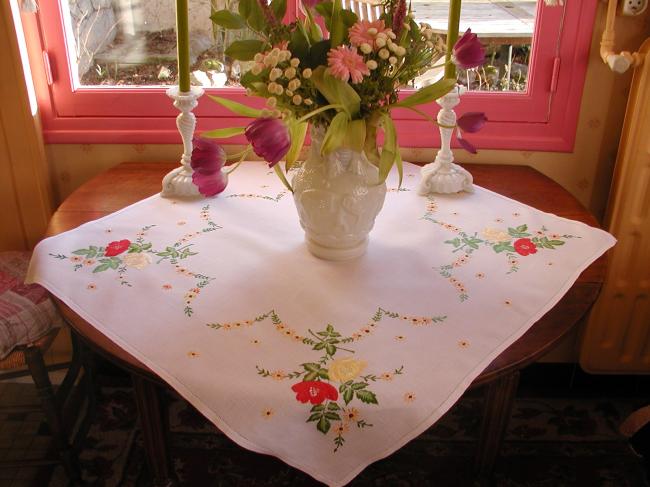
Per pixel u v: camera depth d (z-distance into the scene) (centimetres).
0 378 154
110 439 174
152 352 96
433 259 119
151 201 141
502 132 166
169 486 121
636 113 148
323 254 117
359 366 93
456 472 167
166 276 113
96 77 166
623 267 164
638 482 165
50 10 155
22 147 162
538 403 189
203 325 101
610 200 164
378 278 113
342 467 86
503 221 133
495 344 98
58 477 163
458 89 137
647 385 193
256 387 90
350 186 107
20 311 142
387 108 106
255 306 105
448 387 90
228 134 112
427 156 169
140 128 167
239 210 137
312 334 99
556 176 170
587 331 174
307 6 105
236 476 165
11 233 172
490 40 160
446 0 159
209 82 167
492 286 111
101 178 155
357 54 99
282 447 86
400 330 100
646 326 172
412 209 138
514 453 173
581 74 159
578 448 175
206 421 180
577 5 153
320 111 99
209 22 161
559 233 128
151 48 163
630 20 153
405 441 86
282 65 101
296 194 112
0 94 157
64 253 119
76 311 104
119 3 159
